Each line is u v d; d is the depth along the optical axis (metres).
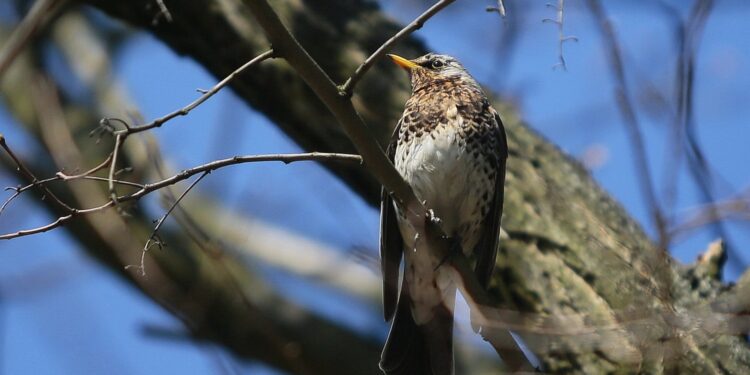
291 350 10.97
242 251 15.64
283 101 11.74
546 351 9.78
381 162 8.80
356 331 15.45
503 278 10.67
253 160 8.41
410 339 10.87
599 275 10.27
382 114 11.83
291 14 11.86
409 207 9.28
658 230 7.58
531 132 11.88
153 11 11.97
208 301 14.07
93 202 12.57
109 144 14.62
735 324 8.81
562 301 10.25
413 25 8.31
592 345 9.57
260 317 10.90
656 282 9.29
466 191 11.34
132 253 11.77
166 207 10.36
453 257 9.84
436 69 12.04
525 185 11.21
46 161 15.32
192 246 14.09
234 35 11.76
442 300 10.86
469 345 14.80
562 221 10.81
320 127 11.66
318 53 11.78
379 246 10.73
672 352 8.48
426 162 11.36
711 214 7.82
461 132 11.36
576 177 11.45
